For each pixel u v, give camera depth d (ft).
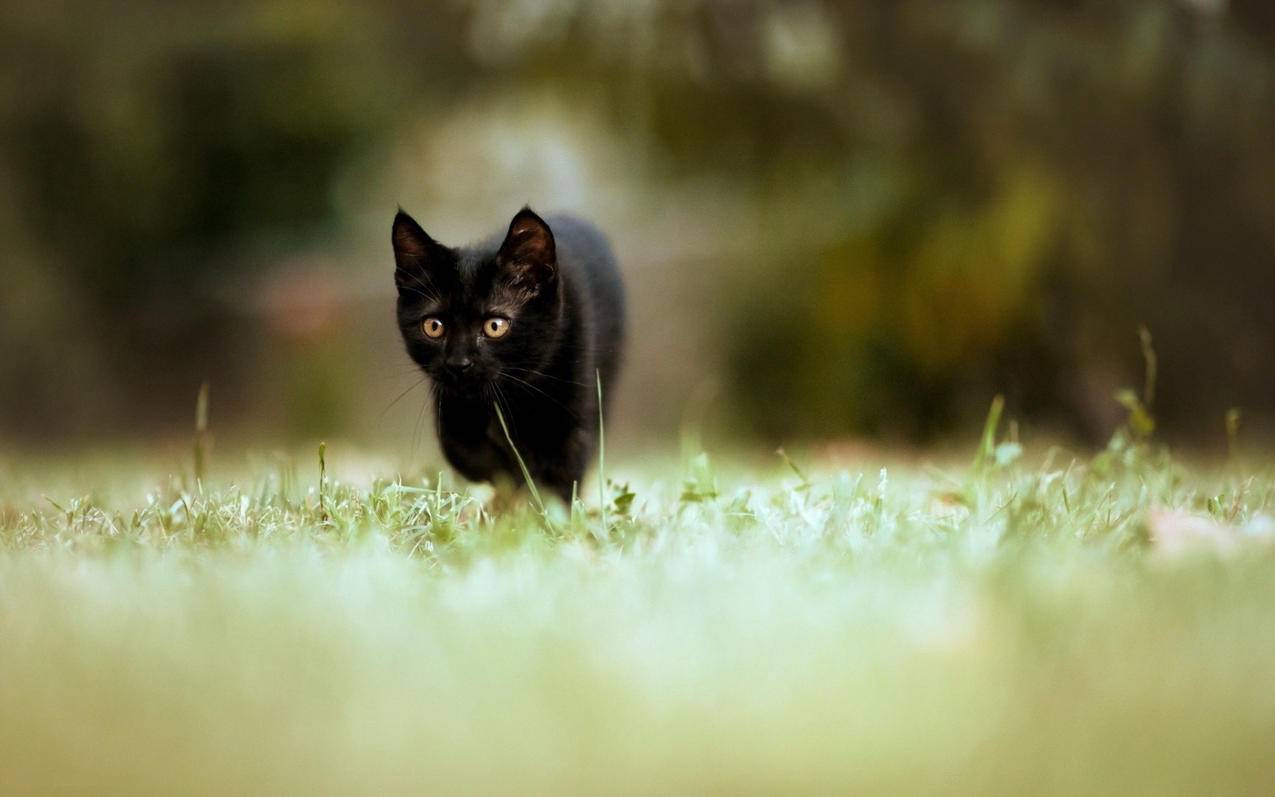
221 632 10.30
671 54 41.75
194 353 63.16
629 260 56.65
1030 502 15.55
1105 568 12.76
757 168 46.29
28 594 12.00
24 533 16.49
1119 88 37.73
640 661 9.45
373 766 7.55
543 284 18.93
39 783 7.31
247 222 68.08
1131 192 39.24
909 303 44.55
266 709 8.52
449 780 7.36
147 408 61.11
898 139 42.34
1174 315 40.47
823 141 44.06
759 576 12.31
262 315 63.72
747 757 7.66
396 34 53.31
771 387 50.42
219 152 64.59
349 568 13.02
